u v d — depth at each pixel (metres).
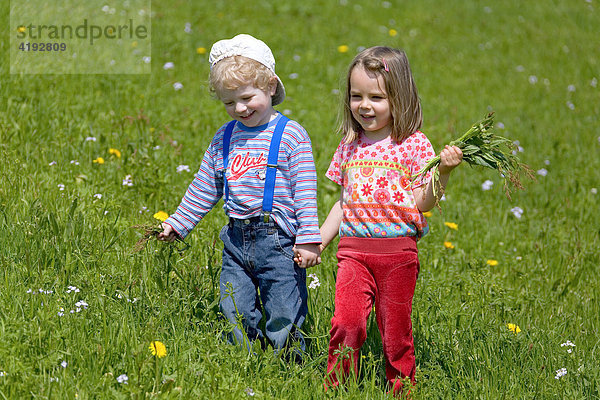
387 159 5.85
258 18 20.12
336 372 5.82
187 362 5.66
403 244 5.79
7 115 10.59
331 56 18.41
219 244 7.86
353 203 5.87
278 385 5.61
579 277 8.80
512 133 14.63
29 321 5.66
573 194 11.69
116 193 9.02
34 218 7.31
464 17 23.92
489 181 11.13
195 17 19.08
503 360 6.58
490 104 16.88
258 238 5.92
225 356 5.75
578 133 14.76
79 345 5.49
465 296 7.89
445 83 18.14
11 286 6.18
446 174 5.68
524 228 10.37
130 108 12.24
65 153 9.77
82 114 11.38
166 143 10.75
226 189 6.03
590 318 7.93
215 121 12.28
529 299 8.11
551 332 7.21
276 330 6.07
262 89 5.83
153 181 9.16
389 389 6.05
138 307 6.24
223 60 5.76
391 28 21.61
